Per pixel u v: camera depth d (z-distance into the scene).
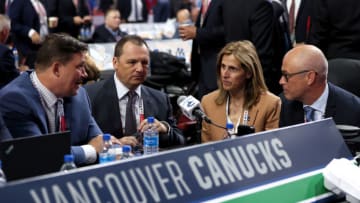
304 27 5.29
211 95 3.41
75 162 2.60
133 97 3.22
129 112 3.19
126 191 1.48
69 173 1.40
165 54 5.52
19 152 1.85
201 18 4.71
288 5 5.81
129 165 1.51
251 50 3.27
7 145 1.83
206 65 4.53
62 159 1.94
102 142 2.71
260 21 4.28
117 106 3.18
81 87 3.02
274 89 4.53
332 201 1.92
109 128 3.16
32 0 8.02
